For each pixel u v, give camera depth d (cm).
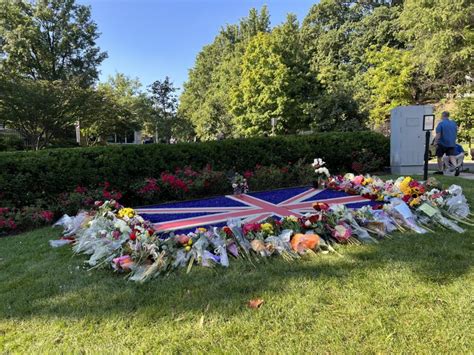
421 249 279
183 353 163
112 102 1695
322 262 260
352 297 206
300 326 181
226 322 186
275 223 310
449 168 722
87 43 2483
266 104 2006
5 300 219
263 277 238
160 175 565
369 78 1966
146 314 196
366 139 792
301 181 662
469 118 1485
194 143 619
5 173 430
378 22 2236
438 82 1614
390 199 425
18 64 2162
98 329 184
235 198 532
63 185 475
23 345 172
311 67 2162
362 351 161
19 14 2177
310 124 1892
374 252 275
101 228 314
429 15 1427
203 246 274
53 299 217
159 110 1750
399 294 208
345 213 323
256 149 668
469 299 200
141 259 258
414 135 735
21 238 362
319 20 2702
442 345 163
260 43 2020
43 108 1362
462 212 370
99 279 246
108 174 512
